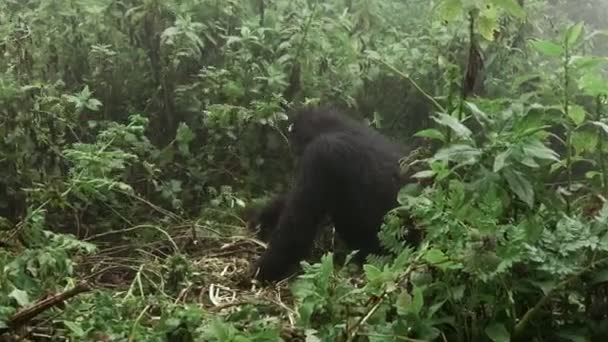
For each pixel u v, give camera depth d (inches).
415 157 172.2
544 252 125.0
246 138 237.8
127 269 196.2
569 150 150.4
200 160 238.4
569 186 150.0
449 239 128.5
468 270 121.7
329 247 220.1
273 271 193.9
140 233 213.0
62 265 156.2
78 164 203.6
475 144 132.3
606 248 122.4
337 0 301.0
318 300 128.7
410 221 145.1
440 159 130.0
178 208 222.1
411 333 124.3
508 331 126.2
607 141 151.2
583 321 129.0
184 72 253.1
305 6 275.7
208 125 231.8
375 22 292.2
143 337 128.6
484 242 122.3
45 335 139.3
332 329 126.2
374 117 252.7
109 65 251.8
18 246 164.9
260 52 254.2
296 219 198.1
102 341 128.6
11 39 243.8
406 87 265.6
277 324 135.8
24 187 214.8
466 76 162.6
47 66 252.1
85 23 258.5
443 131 162.9
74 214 215.5
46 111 219.1
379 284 127.1
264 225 217.0
